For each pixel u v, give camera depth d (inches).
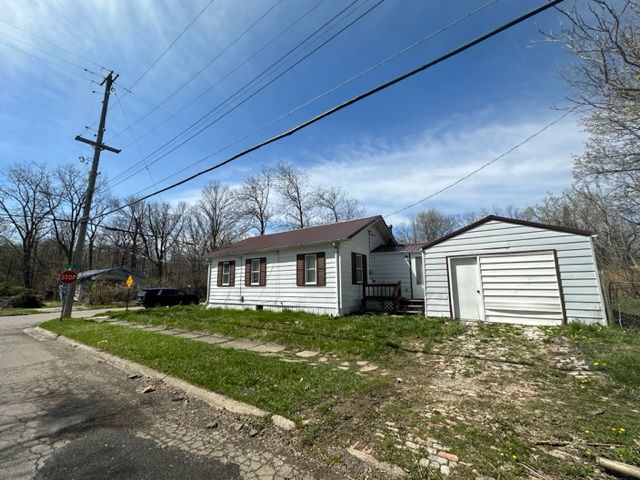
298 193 1325.0
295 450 123.7
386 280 608.4
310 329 372.2
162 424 149.6
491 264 393.7
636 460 107.5
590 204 741.9
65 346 356.2
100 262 1739.7
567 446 118.7
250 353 266.5
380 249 631.8
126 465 115.0
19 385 210.5
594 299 330.3
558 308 347.3
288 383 189.8
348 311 523.8
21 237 1438.2
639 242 673.0
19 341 392.2
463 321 389.1
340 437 129.9
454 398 166.4
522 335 303.3
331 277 522.9
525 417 142.7
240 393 176.9
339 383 188.4
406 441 124.5
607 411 147.8
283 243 597.9
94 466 114.4
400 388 182.5
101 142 615.5
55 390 199.9
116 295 1182.3
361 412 151.0
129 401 179.9
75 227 1504.7
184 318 521.3
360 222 604.1
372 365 231.8
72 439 135.3
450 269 422.3
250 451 124.3
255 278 648.4
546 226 361.7
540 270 361.7
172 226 1632.6
